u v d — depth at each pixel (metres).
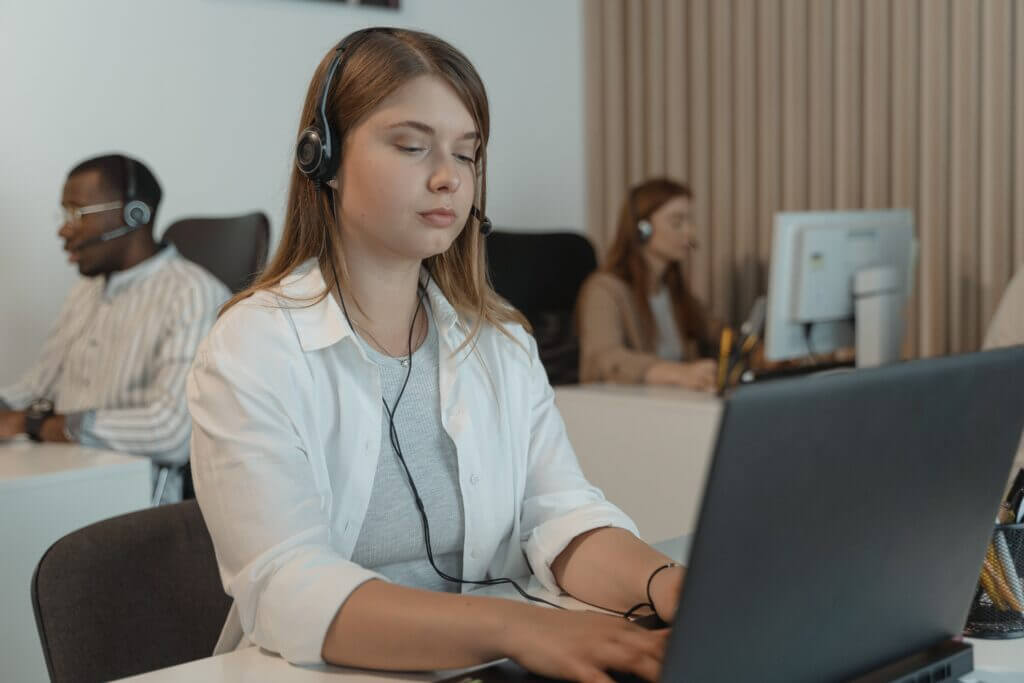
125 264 2.59
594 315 3.34
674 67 4.12
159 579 1.22
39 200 3.07
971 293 3.47
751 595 0.72
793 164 3.83
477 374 1.23
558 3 4.29
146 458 2.22
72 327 2.71
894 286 2.99
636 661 0.86
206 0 3.32
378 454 1.14
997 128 3.38
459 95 1.08
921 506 0.80
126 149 3.20
